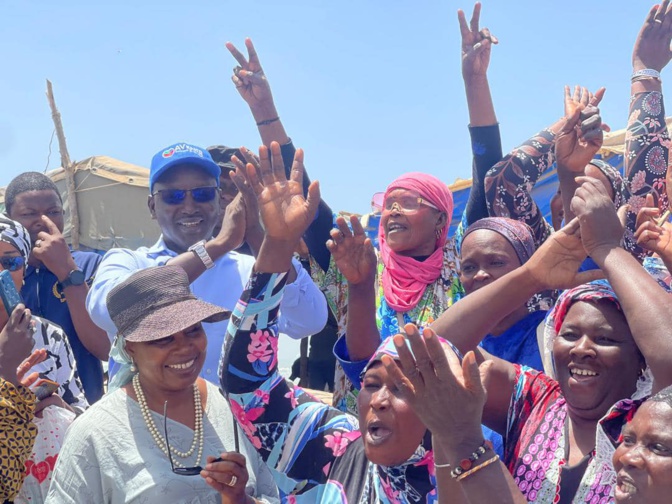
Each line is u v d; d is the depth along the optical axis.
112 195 15.77
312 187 3.18
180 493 3.35
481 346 4.23
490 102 5.30
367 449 2.86
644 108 4.87
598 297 2.92
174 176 5.11
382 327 4.88
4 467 3.67
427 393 2.39
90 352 5.40
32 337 3.92
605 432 2.68
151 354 3.46
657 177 4.73
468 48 5.28
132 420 3.46
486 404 3.22
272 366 3.33
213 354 4.73
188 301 3.54
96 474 3.37
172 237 5.16
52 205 5.65
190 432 3.52
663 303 2.64
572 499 2.78
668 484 2.20
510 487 2.36
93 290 4.84
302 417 3.34
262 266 3.26
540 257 3.12
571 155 4.25
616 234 2.93
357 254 3.64
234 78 5.43
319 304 5.07
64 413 4.20
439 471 2.50
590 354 2.88
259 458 3.64
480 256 4.21
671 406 2.26
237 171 3.31
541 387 3.15
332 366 7.07
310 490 3.28
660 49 4.98
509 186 4.86
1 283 4.06
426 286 4.85
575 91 4.47
